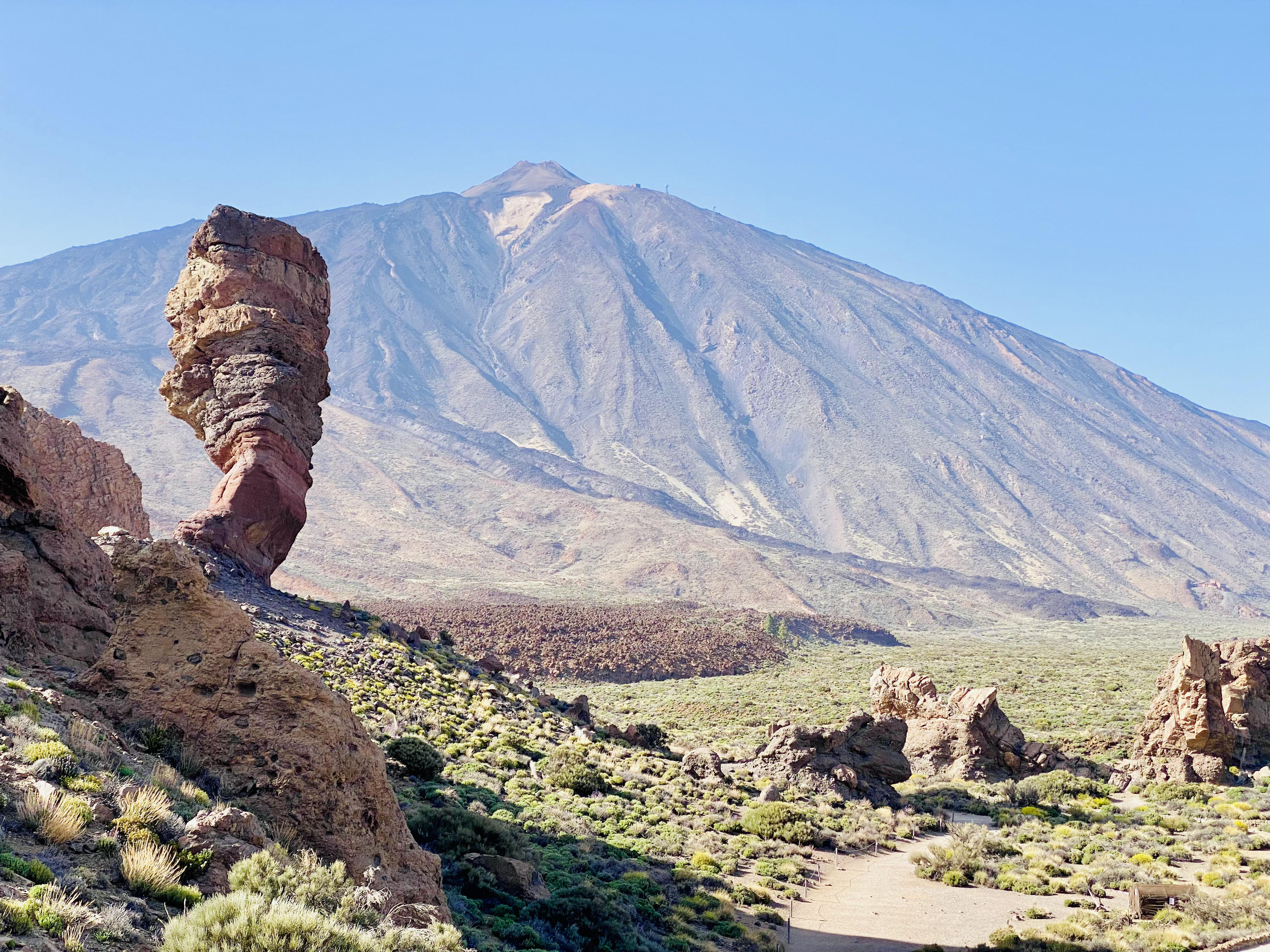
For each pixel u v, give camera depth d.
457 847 29.11
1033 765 74.75
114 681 19.95
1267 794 63.50
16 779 15.23
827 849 47.69
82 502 50.69
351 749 19.58
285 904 13.09
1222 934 32.28
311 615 56.53
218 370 54.22
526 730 53.66
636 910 29.86
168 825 15.46
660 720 107.12
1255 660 75.31
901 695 79.81
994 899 39.66
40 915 11.71
